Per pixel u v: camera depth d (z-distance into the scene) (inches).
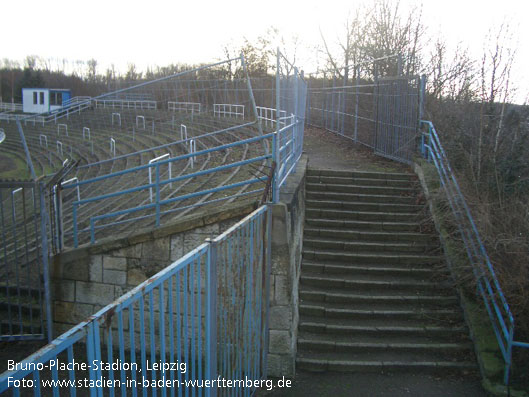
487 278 261.4
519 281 245.0
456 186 312.5
